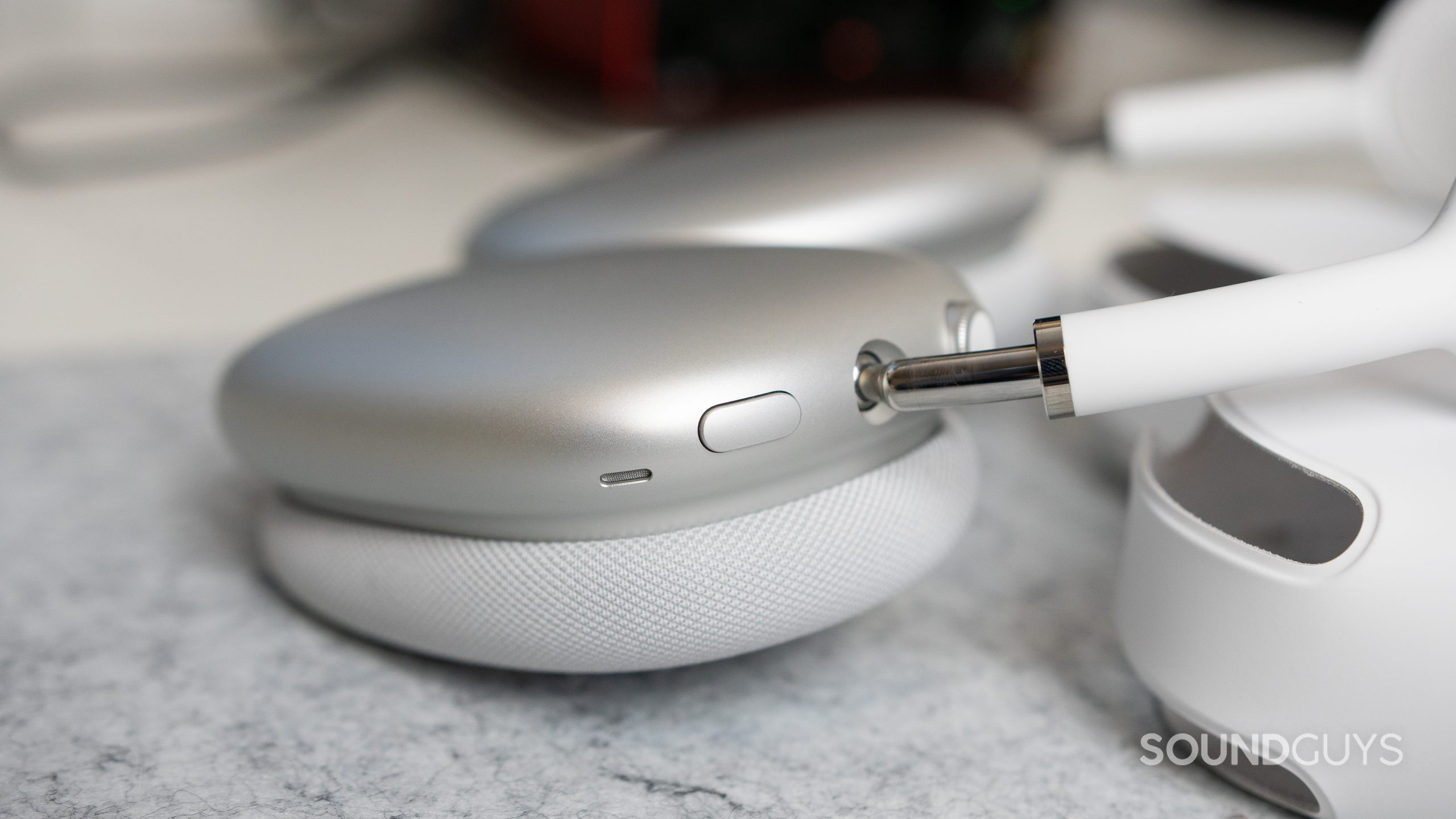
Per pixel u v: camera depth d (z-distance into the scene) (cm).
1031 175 29
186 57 83
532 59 72
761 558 19
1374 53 28
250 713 21
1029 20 67
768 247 22
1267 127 29
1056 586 24
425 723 21
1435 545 17
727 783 20
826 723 21
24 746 21
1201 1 102
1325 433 19
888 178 28
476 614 20
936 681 22
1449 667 17
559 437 19
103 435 31
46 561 26
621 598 19
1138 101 30
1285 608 18
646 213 28
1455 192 18
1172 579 19
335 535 22
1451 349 18
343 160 66
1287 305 18
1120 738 21
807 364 19
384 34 86
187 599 24
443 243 52
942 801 20
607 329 20
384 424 20
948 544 21
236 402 23
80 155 65
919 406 19
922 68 66
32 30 89
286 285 47
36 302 46
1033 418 31
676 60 62
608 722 21
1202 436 22
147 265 50
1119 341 18
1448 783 18
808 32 63
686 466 19
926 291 21
